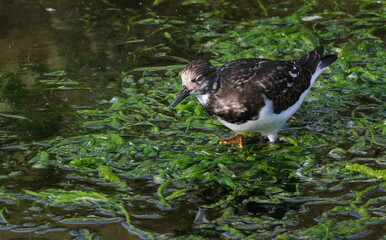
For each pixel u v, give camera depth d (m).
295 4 16.86
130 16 16.47
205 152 11.09
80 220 9.42
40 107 12.79
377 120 11.86
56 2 17.02
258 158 10.98
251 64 10.74
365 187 9.94
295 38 14.91
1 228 9.29
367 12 16.14
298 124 11.97
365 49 14.52
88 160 10.90
